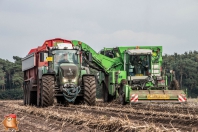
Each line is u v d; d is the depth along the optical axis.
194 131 17.33
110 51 49.75
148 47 46.56
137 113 27.03
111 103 42.53
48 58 35.91
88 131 18.33
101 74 49.25
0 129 19.61
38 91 37.03
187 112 27.78
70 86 34.78
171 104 38.22
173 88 40.62
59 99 39.31
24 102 43.84
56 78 36.00
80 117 21.48
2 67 159.12
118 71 43.25
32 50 45.47
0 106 40.38
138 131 16.55
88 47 46.69
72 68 35.38
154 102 36.75
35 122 22.45
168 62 141.38
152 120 21.70
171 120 21.53
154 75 43.28
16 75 151.50
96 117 21.28
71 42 42.19
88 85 35.06
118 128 18.03
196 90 134.88
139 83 42.28
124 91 38.00
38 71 36.72
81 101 37.56
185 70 136.50
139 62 43.62
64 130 18.86
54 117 24.03
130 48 47.47
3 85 153.25
